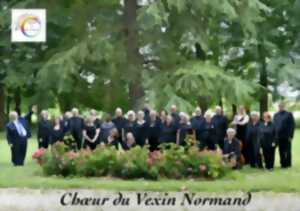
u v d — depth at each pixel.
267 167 19.08
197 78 29.42
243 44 39.53
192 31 30.53
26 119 20.75
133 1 32.66
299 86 37.34
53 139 21.17
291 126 19.34
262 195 14.15
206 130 19.77
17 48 37.88
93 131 20.75
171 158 16.28
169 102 28.61
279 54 39.88
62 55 31.12
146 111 21.91
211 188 14.54
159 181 15.69
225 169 16.31
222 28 38.88
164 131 19.62
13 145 20.09
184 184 14.98
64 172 16.70
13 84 36.69
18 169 18.75
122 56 31.22
